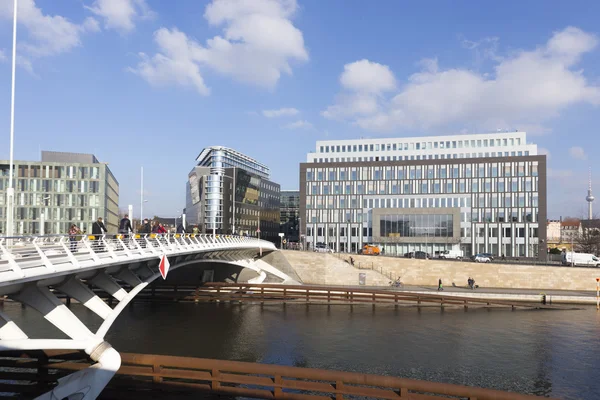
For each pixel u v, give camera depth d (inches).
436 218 3897.6
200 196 4849.9
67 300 1936.5
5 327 625.6
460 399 984.3
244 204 5012.3
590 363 1253.7
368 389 712.4
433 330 1627.7
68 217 3747.5
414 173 4183.1
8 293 633.0
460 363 1242.0
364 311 1989.4
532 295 2234.3
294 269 2738.7
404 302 2150.6
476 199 4030.5
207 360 772.0
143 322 1667.1
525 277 2593.5
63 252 667.4
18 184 3678.6
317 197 4370.1
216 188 4547.2
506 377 1139.3
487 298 2209.6
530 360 1278.3
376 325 1699.1
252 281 2516.0
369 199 4259.4
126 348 1296.8
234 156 5880.9
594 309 2117.4
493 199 3996.1
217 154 5452.8
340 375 714.2
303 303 2140.7
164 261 1019.3
